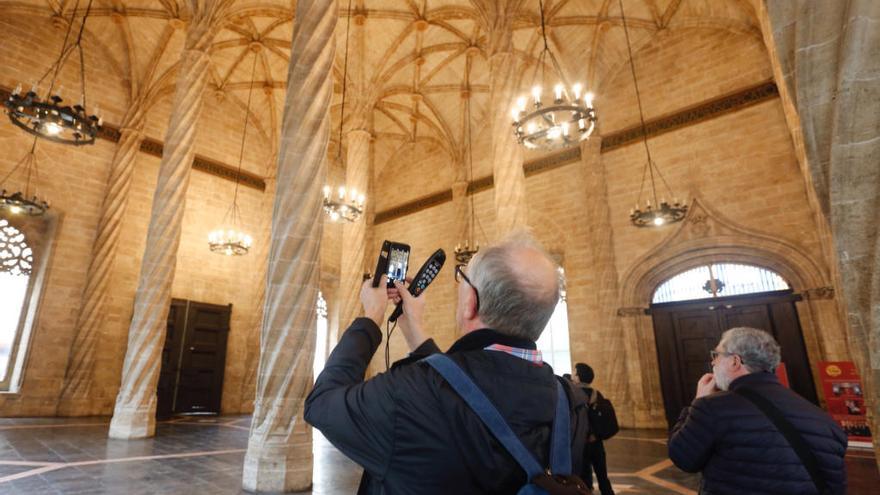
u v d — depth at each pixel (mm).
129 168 15859
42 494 5418
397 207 22359
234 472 6898
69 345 14227
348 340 1459
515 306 1327
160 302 10562
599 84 16578
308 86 7148
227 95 19109
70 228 14758
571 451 1155
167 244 10820
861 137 1581
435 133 20734
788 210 12320
